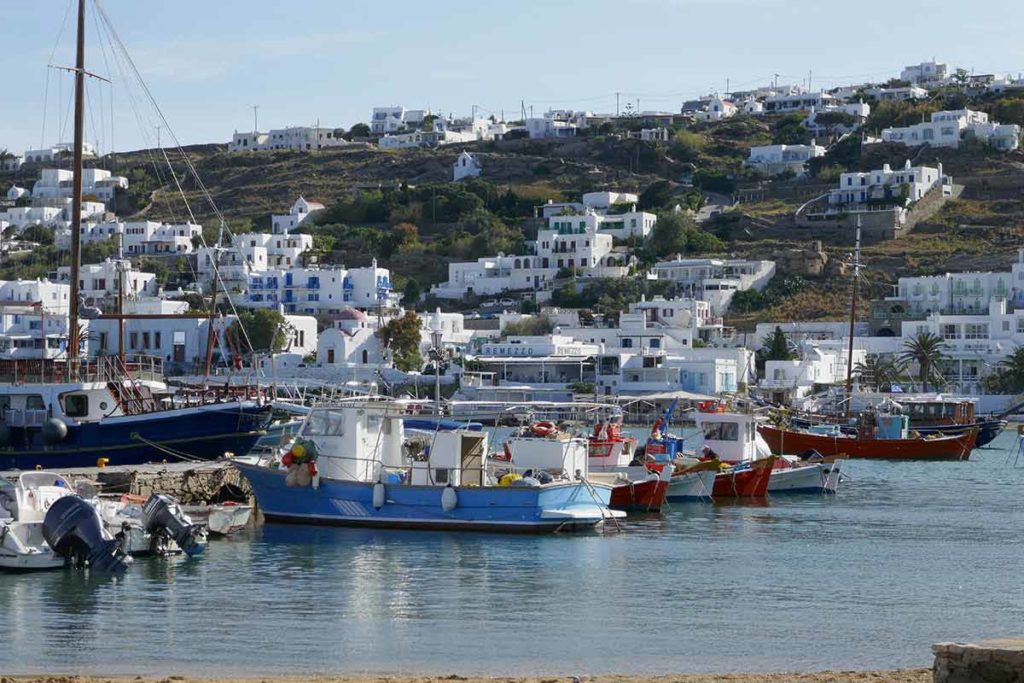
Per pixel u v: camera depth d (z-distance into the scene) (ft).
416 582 173.88
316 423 227.61
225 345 606.96
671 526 235.81
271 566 183.52
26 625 145.07
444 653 134.62
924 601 164.96
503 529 215.51
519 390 570.46
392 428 232.73
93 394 259.19
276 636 141.49
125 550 181.06
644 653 135.44
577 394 591.37
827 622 151.64
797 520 247.50
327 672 126.52
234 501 245.04
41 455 253.65
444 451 220.64
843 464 398.62
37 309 468.75
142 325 610.65
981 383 628.69
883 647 138.92
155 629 144.05
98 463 240.12
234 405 260.83
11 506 182.09
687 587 173.17
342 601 160.56
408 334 654.94
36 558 176.55
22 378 263.90
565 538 214.28
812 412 496.23
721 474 285.84
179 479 232.53
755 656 134.51
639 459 289.33
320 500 221.05
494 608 157.69
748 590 171.63
